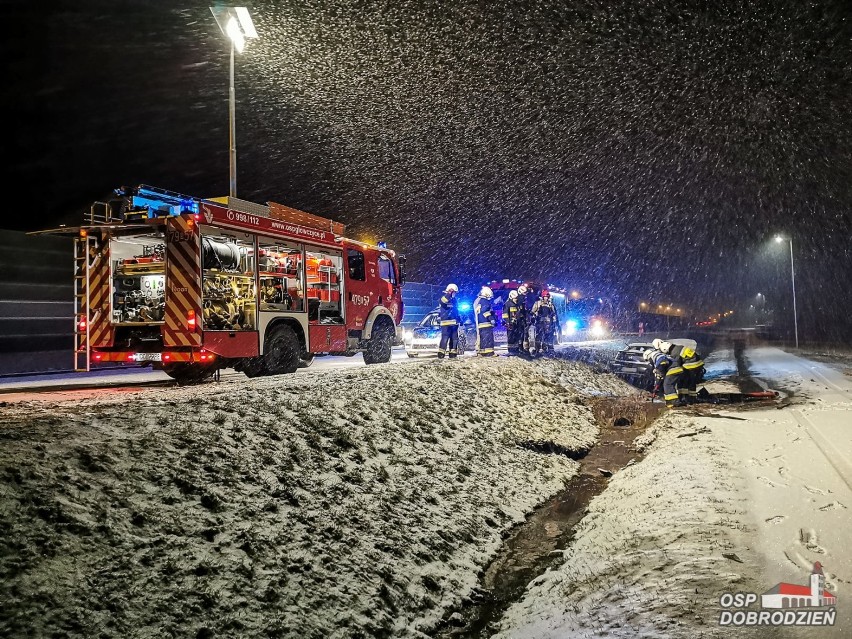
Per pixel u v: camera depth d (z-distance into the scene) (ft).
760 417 35.14
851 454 25.29
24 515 12.50
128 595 12.03
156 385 35.76
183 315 32.65
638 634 12.42
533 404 38.93
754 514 18.62
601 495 26.58
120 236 34.94
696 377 43.60
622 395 51.29
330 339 43.06
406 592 16.53
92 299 35.19
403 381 31.76
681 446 29.04
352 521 18.01
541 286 87.25
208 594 12.94
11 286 45.55
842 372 67.41
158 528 13.91
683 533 17.84
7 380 40.86
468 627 16.39
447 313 51.01
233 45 51.96
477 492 24.38
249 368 36.73
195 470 16.35
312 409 23.26
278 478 17.87
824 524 17.28
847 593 13.28
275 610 13.55
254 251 35.99
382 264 50.47
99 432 16.71
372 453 22.54
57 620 10.85
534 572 19.81
